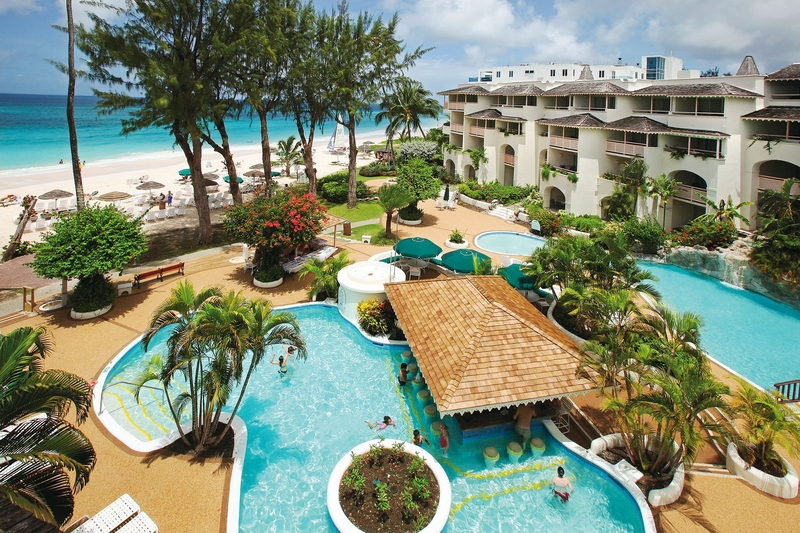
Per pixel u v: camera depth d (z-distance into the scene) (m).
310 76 38.66
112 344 19.42
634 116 38.88
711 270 28.95
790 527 11.65
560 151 45.28
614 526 12.16
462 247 32.53
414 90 60.78
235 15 28.84
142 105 28.80
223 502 12.16
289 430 15.36
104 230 21.75
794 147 29.58
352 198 43.97
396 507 11.78
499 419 15.77
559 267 21.33
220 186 57.00
